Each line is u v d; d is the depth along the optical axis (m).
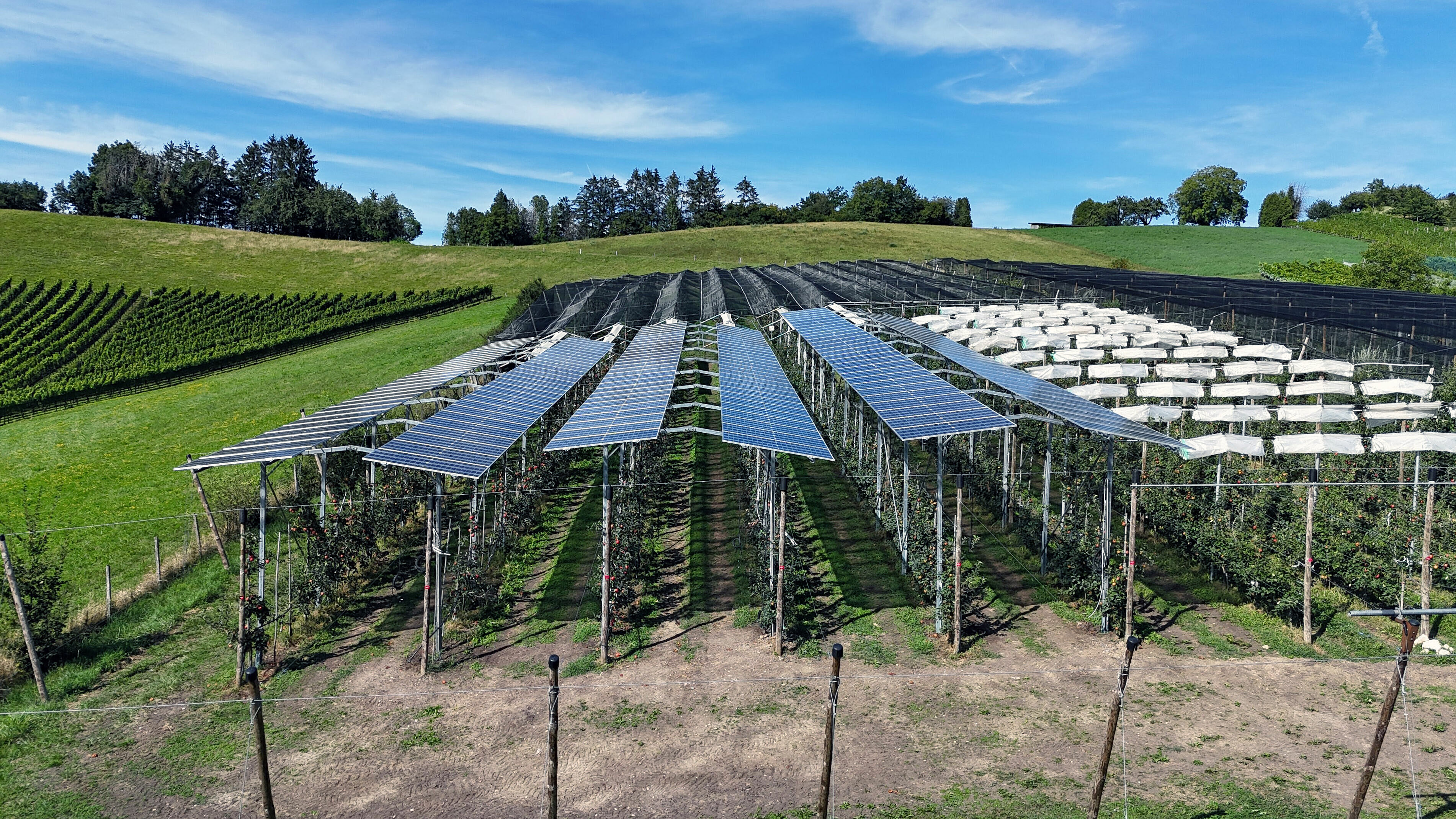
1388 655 17.59
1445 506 25.16
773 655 18.31
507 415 25.14
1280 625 19.14
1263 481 25.67
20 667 18.67
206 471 38.38
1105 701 16.03
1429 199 143.00
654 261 100.75
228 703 17.14
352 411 26.27
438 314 76.12
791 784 13.70
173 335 67.25
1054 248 118.12
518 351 43.72
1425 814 12.25
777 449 18.77
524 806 13.36
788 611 19.34
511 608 21.36
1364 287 72.62
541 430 33.34
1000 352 41.75
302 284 90.31
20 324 69.31
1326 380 35.28
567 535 26.41
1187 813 12.45
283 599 22.25
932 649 18.42
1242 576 19.98
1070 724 15.23
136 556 29.12
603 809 13.20
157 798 14.01
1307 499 21.94
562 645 19.30
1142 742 14.59
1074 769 13.80
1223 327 45.94
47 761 15.25
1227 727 15.03
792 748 14.78
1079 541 20.42
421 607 21.64
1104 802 12.80
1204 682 16.70
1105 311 47.41
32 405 51.69
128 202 133.38
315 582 20.64
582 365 35.47
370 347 64.25
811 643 18.84
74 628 21.33
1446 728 14.70
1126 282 62.00
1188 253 113.94
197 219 143.38
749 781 13.83
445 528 26.69
